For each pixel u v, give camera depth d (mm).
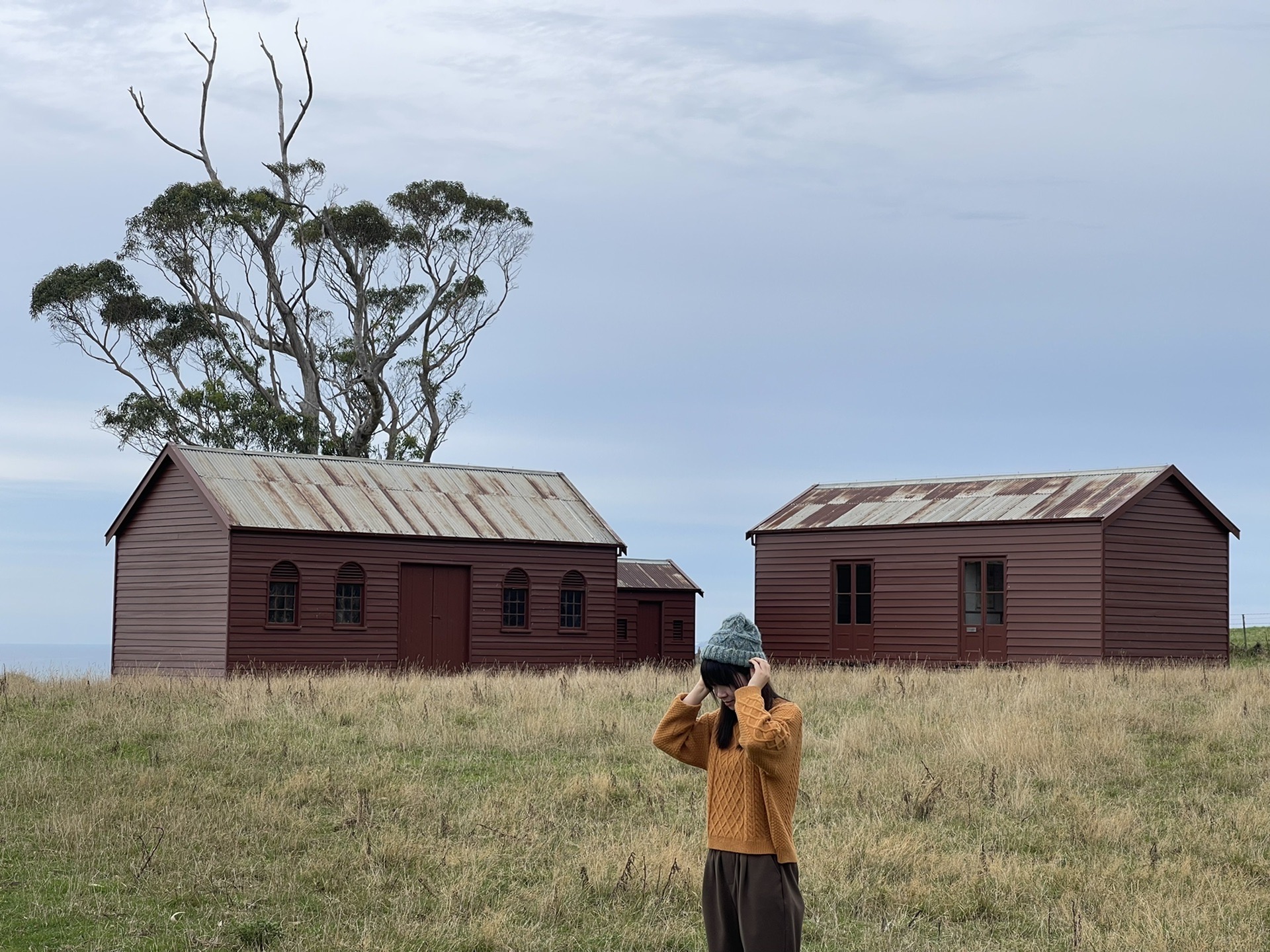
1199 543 35344
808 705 20875
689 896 9844
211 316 52875
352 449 52125
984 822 12453
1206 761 15422
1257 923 9172
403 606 33312
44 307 50219
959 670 31797
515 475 38531
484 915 9297
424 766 15062
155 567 33281
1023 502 35344
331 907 9547
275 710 19000
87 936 8719
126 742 16172
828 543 38094
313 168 54750
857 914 9617
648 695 22172
